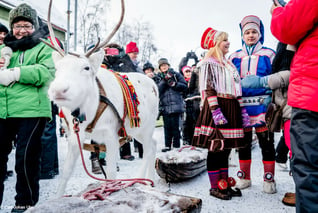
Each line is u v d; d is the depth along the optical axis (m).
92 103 1.76
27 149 1.90
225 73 2.32
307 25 1.28
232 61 2.82
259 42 2.71
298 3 1.27
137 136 2.68
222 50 2.44
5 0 10.72
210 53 2.41
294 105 1.36
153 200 1.19
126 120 2.16
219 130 2.28
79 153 1.85
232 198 2.39
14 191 2.52
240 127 2.32
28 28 2.03
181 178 2.81
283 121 2.11
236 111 2.33
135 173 3.22
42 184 2.73
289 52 2.11
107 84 2.01
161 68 4.56
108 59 3.51
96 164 3.20
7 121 1.93
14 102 1.87
